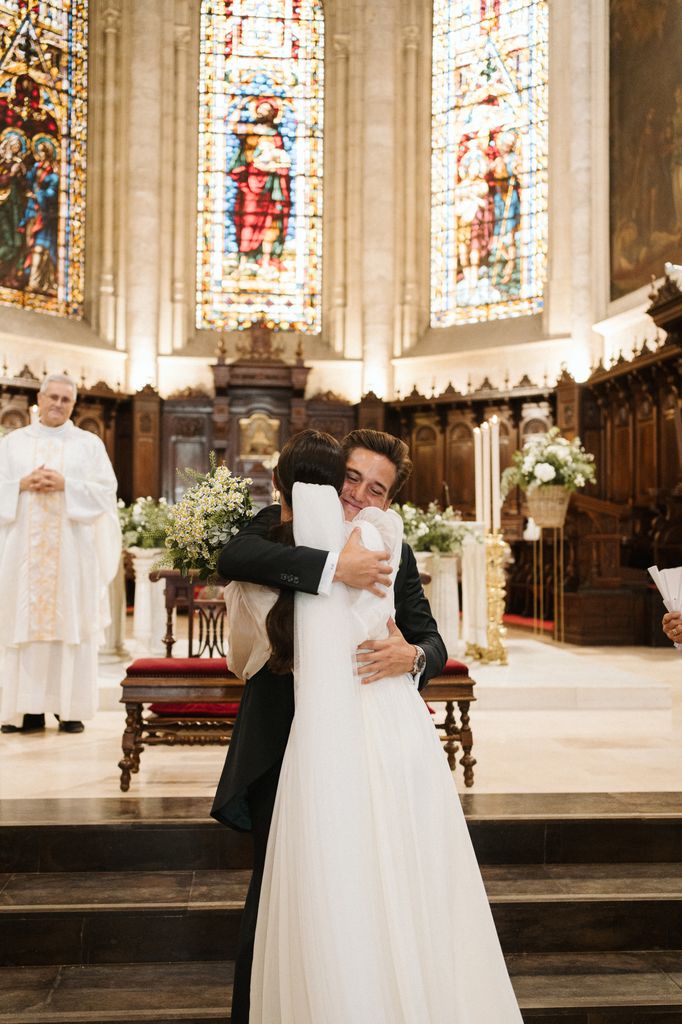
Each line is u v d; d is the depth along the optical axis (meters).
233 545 2.28
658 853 3.90
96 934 3.34
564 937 3.46
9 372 14.19
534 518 9.02
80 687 5.61
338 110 16.48
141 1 15.83
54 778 4.55
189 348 16.14
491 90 15.79
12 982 3.19
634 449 12.85
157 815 3.87
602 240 14.38
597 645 10.64
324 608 2.17
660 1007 3.04
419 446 15.96
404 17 16.41
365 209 16.34
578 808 4.02
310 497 2.25
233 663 2.46
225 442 15.54
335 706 2.10
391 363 16.33
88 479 5.72
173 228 16.19
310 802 2.04
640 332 13.27
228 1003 3.02
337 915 1.96
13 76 14.66
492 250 15.87
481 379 15.48
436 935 2.06
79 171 15.69
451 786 2.27
